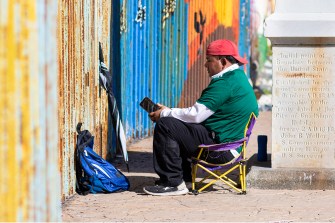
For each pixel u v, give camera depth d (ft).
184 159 34.60
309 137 35.83
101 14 40.16
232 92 32.63
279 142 35.99
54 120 10.44
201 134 32.68
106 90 38.83
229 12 89.76
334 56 35.40
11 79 9.96
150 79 56.29
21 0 9.96
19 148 10.03
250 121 33.63
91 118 37.27
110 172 34.12
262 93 102.12
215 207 30.96
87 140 34.01
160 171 33.30
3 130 9.96
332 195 34.17
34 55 10.04
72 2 32.60
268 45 105.60
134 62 51.90
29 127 10.06
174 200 32.32
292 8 35.58
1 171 9.98
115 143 45.83
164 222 27.96
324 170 35.40
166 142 32.89
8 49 9.93
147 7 54.65
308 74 35.60
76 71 33.47
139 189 34.99
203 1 74.74
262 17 105.50
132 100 51.93
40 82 10.13
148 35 55.16
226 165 33.42
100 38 39.86
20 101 10.00
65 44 31.24
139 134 54.60
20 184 10.09
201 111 32.37
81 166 33.42
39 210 10.23
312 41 35.35
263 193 34.32
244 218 28.89
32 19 10.02
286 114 35.83
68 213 29.30
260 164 37.50
